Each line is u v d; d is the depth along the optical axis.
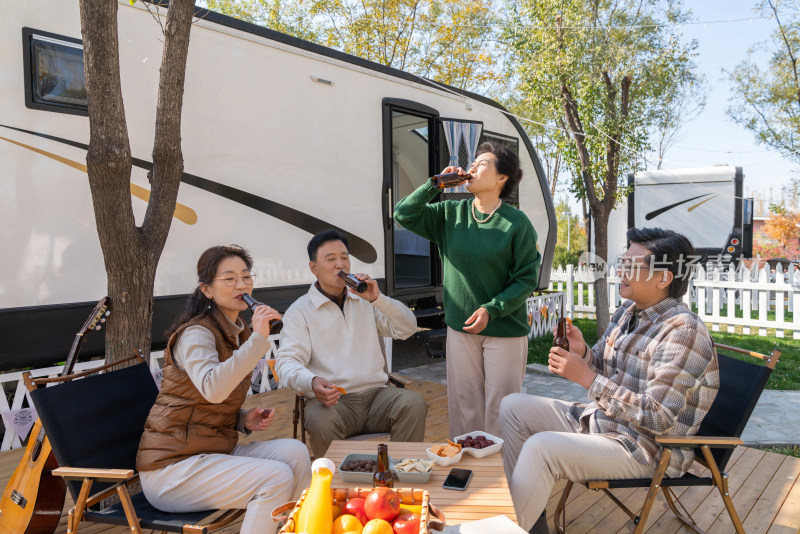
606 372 2.40
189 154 3.82
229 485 1.95
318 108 4.62
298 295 4.50
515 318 2.78
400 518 1.50
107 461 2.10
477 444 2.20
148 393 2.40
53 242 3.27
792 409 4.66
